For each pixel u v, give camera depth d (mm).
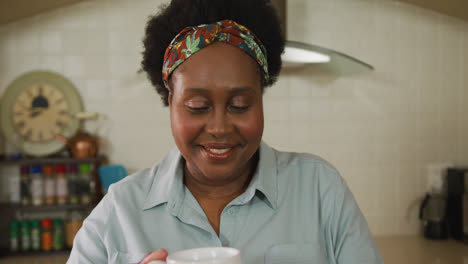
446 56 2689
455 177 2404
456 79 2697
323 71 2668
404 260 2086
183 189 690
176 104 588
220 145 581
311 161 717
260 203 676
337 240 675
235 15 615
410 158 2689
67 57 2633
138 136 2650
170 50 604
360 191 2680
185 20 629
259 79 596
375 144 2682
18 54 2617
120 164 2641
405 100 2688
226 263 427
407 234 2668
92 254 683
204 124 575
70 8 2627
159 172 730
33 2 2408
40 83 2615
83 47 2635
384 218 2674
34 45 2621
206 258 464
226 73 561
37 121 2613
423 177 2684
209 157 591
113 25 2639
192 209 673
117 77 2645
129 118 2650
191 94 567
